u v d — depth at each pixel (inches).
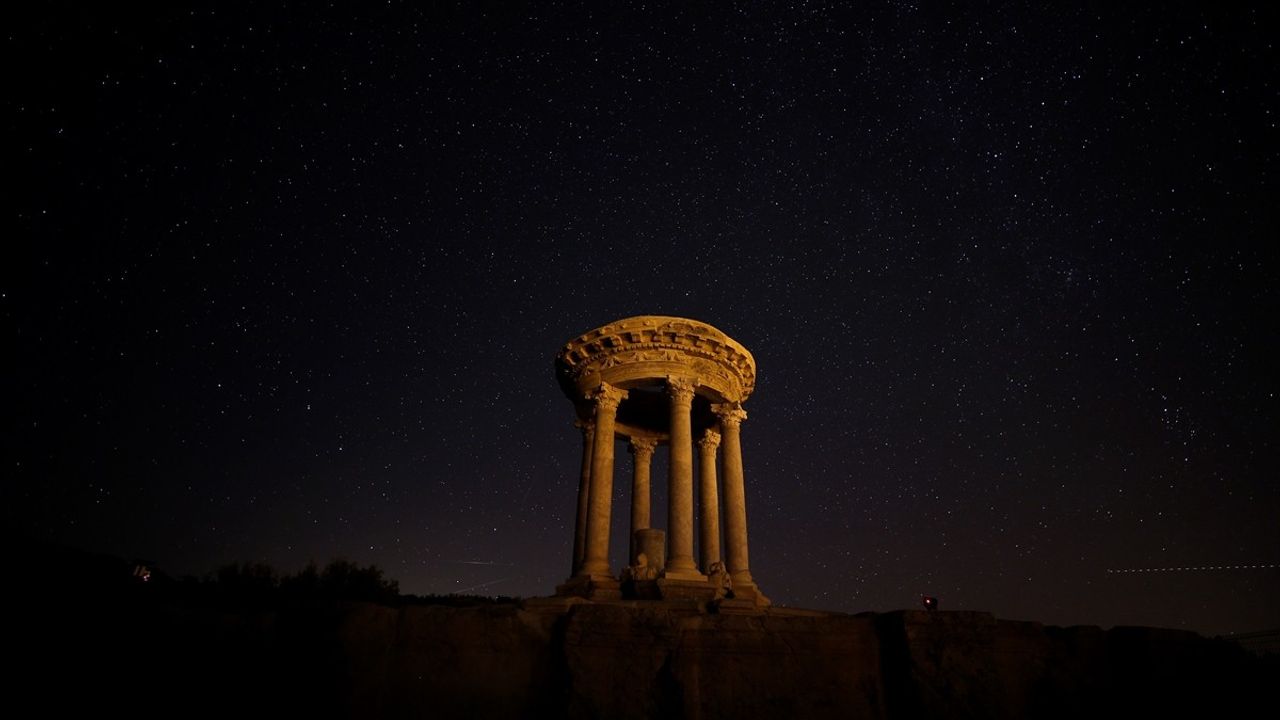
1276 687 641.0
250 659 535.8
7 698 466.0
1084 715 612.7
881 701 608.4
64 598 523.8
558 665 575.5
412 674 547.8
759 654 597.9
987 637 623.8
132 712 496.7
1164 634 655.8
